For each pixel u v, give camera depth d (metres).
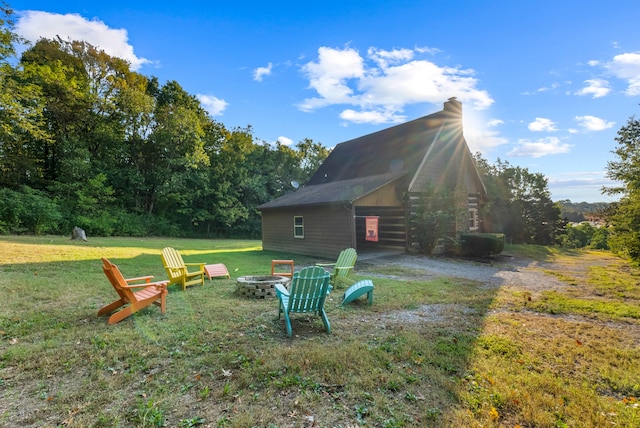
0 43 12.78
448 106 15.71
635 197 9.30
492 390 2.64
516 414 2.33
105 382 2.73
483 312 5.00
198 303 5.33
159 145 24.22
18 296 5.41
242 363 3.08
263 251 15.12
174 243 17.97
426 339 3.78
